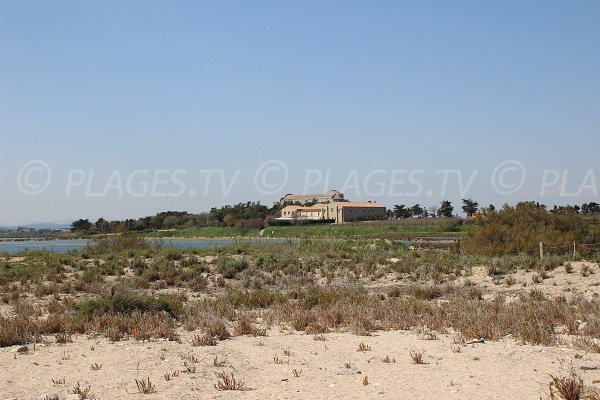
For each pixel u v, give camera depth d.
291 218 123.12
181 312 17.39
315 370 9.85
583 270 24.53
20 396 8.45
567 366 9.70
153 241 44.91
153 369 10.10
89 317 15.84
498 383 8.63
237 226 106.56
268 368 10.10
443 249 40.44
